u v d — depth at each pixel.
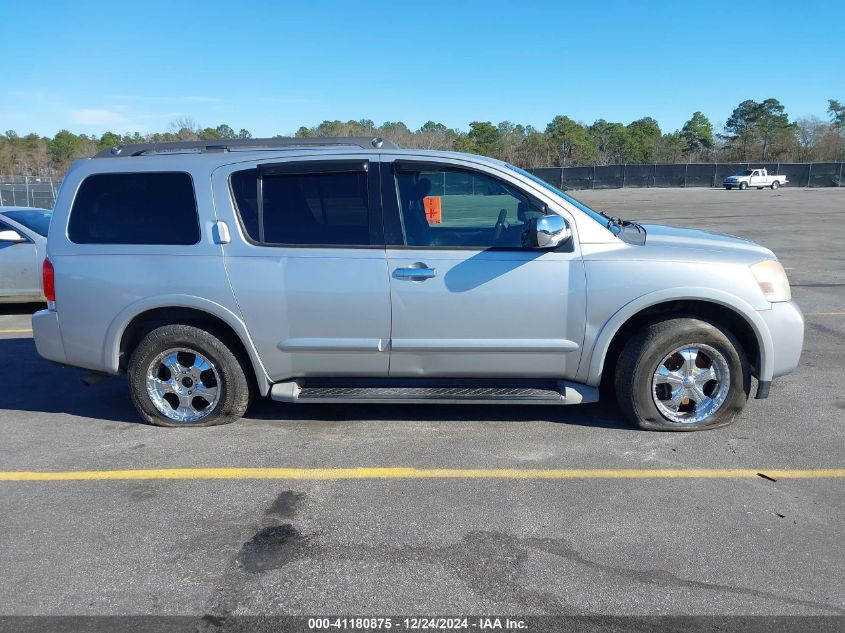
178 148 4.90
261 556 3.29
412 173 4.52
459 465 4.24
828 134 79.88
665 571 3.11
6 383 6.15
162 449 4.57
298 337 4.59
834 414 5.00
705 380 4.62
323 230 4.54
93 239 4.73
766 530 3.44
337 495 3.88
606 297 4.41
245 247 4.56
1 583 3.11
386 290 4.47
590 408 5.16
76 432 4.92
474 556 3.25
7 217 9.24
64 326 4.81
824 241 16.56
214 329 4.77
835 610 2.82
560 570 3.13
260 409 5.29
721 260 4.42
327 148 4.68
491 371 4.61
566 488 3.92
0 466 4.36
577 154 84.31
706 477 4.03
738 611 2.82
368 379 4.78
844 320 8.02
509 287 4.42
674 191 52.28
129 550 3.36
